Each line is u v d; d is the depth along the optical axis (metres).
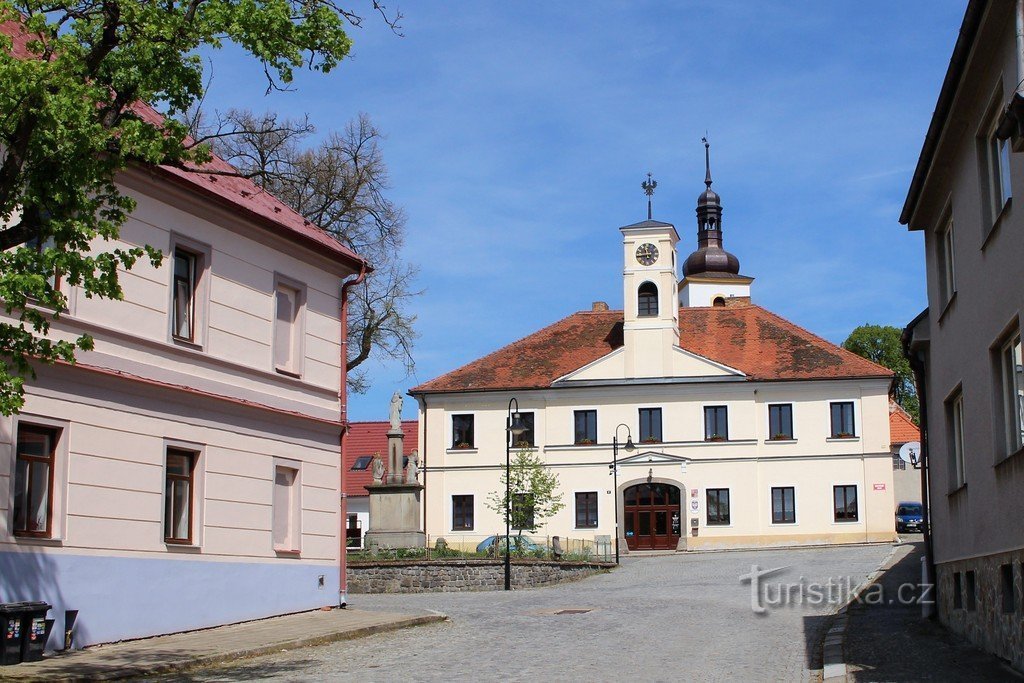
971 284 17.34
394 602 29.47
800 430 59.12
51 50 13.36
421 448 62.19
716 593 30.73
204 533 21.69
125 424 19.92
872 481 58.06
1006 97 14.27
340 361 26.69
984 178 16.39
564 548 50.84
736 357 62.19
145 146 13.70
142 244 20.61
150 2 13.85
